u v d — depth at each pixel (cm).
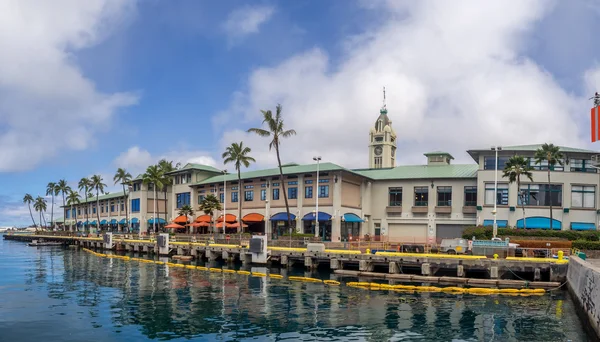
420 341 2112
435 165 7656
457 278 3700
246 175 7906
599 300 1941
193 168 9075
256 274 4422
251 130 6462
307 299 3067
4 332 2267
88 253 7894
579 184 6038
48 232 12862
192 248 6125
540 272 3647
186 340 2117
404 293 3294
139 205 10750
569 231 5325
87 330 2294
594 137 2561
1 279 4169
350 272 4216
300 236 6025
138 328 2325
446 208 6669
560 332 2259
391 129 16225
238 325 2375
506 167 5775
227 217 7769
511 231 5469
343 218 6588
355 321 2464
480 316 2583
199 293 3319
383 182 7275
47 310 2752
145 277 4262
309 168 7012
